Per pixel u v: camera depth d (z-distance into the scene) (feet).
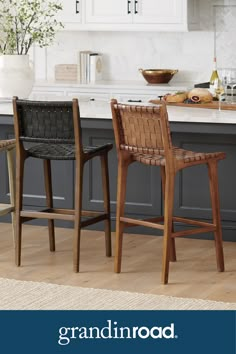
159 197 20.18
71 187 20.85
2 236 20.54
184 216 20.03
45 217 17.94
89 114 19.06
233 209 19.69
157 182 20.15
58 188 20.99
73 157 17.72
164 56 28.02
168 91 26.32
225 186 19.65
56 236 20.52
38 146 18.65
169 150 16.51
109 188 20.43
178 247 19.53
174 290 16.53
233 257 18.70
